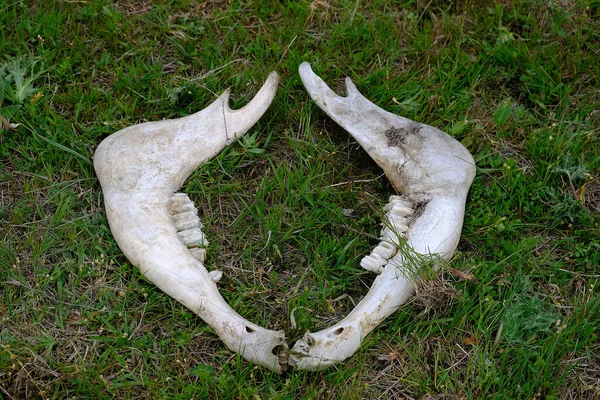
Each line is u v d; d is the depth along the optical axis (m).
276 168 1.19
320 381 1.00
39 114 1.20
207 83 1.26
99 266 1.07
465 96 1.27
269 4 1.35
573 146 1.21
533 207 1.17
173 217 1.09
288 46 1.29
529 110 1.28
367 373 1.02
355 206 1.16
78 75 1.26
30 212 1.12
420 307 1.06
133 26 1.32
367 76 1.29
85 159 1.16
